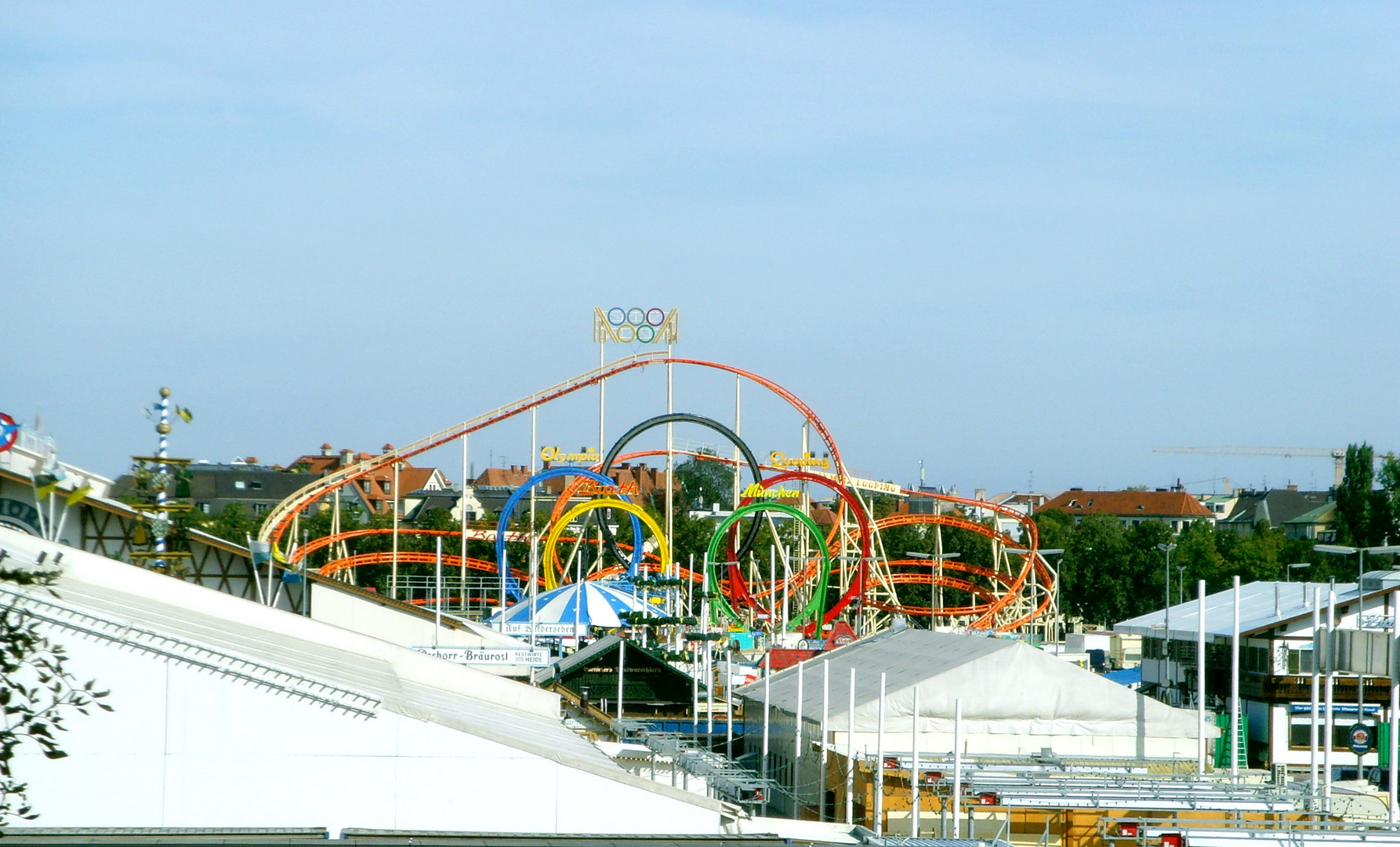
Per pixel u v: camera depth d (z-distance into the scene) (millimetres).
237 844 27484
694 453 139500
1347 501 164000
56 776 28938
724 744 71438
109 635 29250
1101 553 186875
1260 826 39219
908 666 64188
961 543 196375
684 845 29406
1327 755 50406
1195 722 57031
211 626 36750
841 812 52250
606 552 173125
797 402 125625
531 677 61625
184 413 21469
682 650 85438
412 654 45344
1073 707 56656
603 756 38531
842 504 132875
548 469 122062
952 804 43094
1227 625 82375
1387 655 46094
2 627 16016
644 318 126188
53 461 35125
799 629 121938
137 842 27672
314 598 76625
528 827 30500
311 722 29938
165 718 29422
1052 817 46250
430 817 30234
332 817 29906
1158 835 35156
